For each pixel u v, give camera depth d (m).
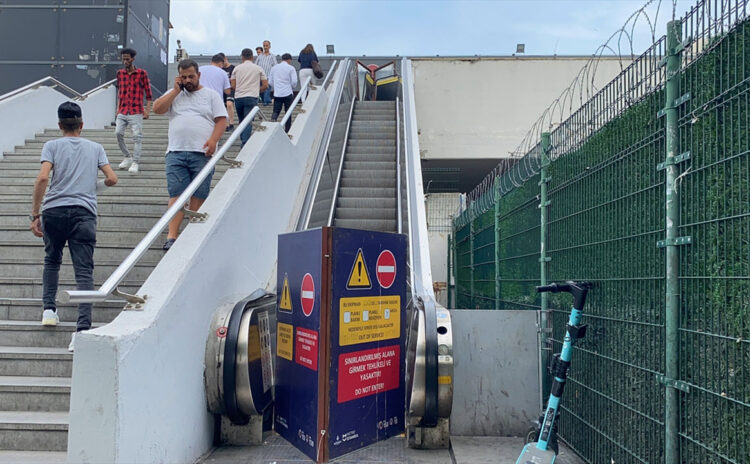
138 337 3.13
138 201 6.37
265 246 5.95
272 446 4.32
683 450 2.67
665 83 2.89
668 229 2.78
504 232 7.04
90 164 4.32
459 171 16.02
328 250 3.80
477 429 4.77
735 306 2.28
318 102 10.49
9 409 3.90
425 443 4.35
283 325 4.38
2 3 10.71
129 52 7.49
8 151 8.15
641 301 3.12
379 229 8.27
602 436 3.65
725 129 2.39
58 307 4.83
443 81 14.35
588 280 3.94
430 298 5.14
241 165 5.52
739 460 2.23
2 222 6.07
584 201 4.06
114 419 2.90
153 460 3.33
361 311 4.04
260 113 6.89
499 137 14.21
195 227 4.41
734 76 2.34
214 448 4.28
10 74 10.71
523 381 4.82
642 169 3.14
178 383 3.72
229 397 4.16
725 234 2.36
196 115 5.39
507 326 4.88
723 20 2.43
